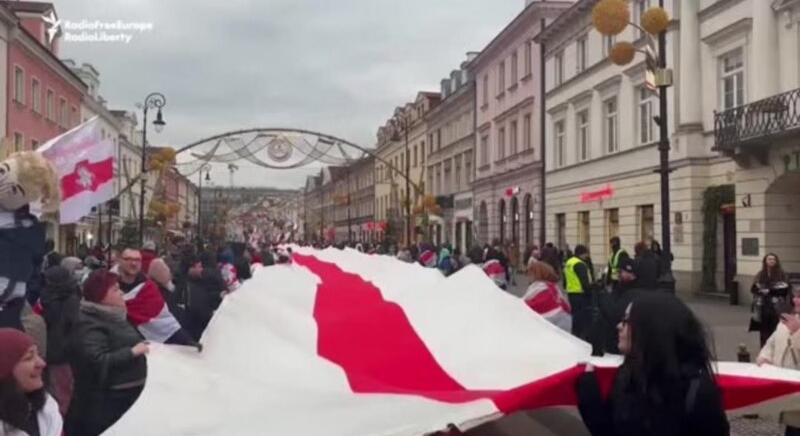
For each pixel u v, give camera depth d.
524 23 42.00
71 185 7.50
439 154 61.88
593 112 33.22
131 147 60.00
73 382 5.08
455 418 2.80
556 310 8.87
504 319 4.12
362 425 2.77
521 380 3.21
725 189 23.47
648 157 27.70
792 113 19.61
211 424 2.85
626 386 3.14
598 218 32.47
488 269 15.88
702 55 24.72
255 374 3.42
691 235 24.58
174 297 9.28
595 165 32.88
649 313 3.13
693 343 3.11
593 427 3.17
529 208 42.34
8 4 37.25
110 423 4.91
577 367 3.16
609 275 14.72
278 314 4.31
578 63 35.09
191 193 87.50
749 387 3.42
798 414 4.38
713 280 24.08
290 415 2.88
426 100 65.44
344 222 88.56
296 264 7.09
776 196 21.25
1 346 3.20
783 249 21.22
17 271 4.55
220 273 12.56
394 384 3.31
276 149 27.06
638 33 28.36
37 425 3.32
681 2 25.23
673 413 3.03
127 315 6.43
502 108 46.88
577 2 33.50
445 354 3.60
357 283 5.35
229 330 4.07
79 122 45.94
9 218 4.55
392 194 60.88
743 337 15.25
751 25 22.09
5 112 32.53
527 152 41.97
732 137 21.52
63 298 5.63
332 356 3.62
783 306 10.12
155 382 3.27
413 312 4.23
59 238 36.78
